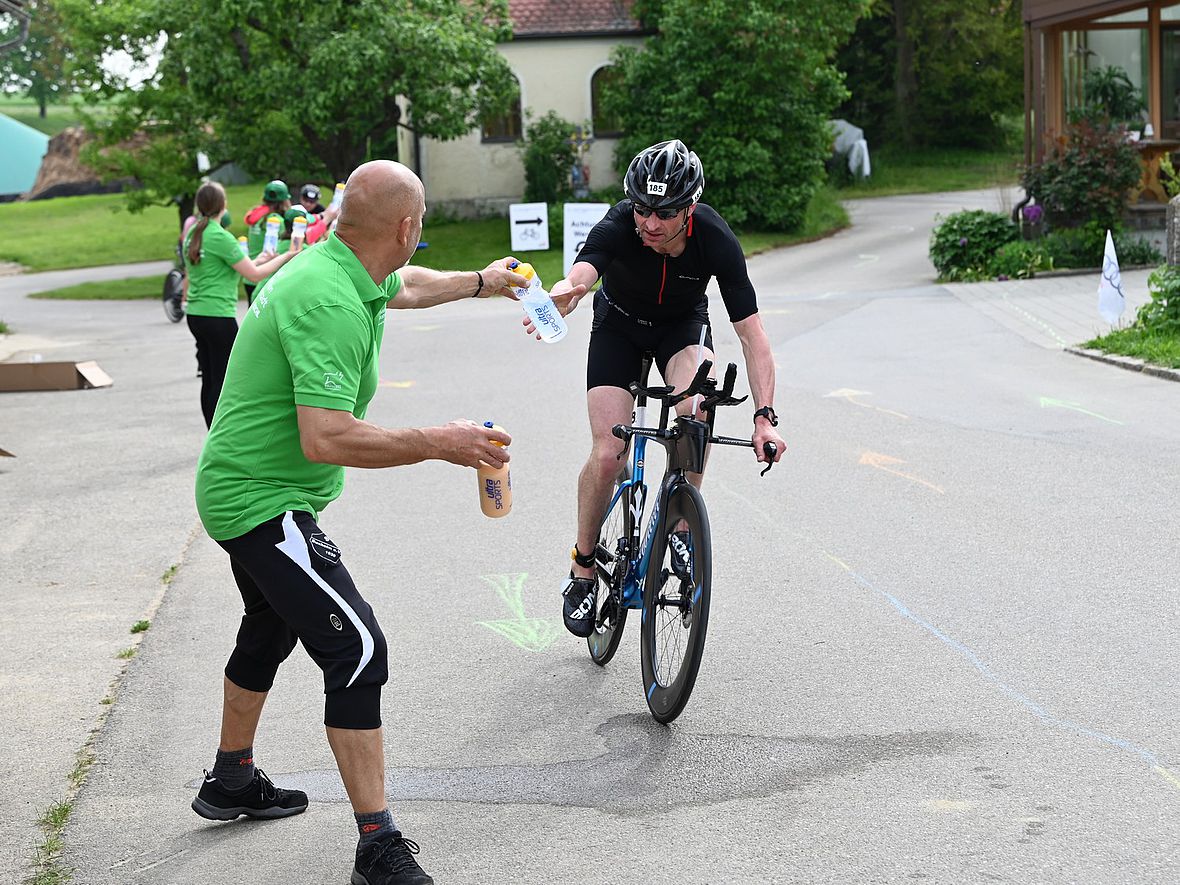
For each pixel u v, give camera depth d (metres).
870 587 5.64
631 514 4.72
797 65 28.52
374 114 28.20
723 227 4.56
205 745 4.35
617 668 4.92
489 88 28.77
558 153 31.80
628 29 32.09
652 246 4.46
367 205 3.30
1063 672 4.55
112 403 12.40
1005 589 5.50
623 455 4.81
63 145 57.28
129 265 37.47
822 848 3.39
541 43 32.25
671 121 29.22
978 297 16.95
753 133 28.97
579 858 3.43
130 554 6.88
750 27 27.84
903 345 13.25
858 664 4.74
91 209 51.44
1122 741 3.96
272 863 3.51
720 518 6.93
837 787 3.76
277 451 3.36
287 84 26.03
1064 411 9.25
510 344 15.22
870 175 43.09
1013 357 11.99
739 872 3.29
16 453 9.92
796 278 21.48
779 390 10.98
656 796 3.78
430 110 27.17
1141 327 12.08
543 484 7.98
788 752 4.02
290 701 4.72
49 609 5.95
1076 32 22.34
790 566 6.01
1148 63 21.45
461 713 4.51
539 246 26.38
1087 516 6.54
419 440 3.33
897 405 9.92
